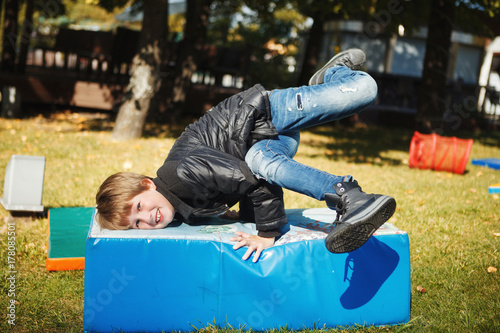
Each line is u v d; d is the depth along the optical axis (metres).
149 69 8.42
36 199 4.00
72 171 5.74
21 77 11.16
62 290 2.90
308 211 3.21
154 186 2.62
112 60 12.22
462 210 4.80
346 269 2.56
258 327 2.49
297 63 20.25
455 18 11.40
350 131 12.67
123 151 7.26
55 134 8.47
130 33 12.09
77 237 3.41
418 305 2.85
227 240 2.47
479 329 2.52
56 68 15.55
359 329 2.56
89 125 10.00
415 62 17.80
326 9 10.91
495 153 9.89
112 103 11.62
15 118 10.29
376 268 2.59
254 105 2.73
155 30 8.41
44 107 12.22
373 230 2.26
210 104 12.55
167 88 11.28
